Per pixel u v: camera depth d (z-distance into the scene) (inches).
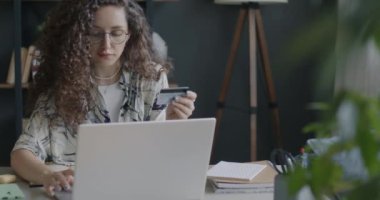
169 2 136.6
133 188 53.4
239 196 61.4
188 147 53.7
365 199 12.9
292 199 15.6
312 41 13.0
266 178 65.2
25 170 66.3
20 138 71.9
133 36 77.5
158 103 73.8
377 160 12.9
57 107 71.9
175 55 138.4
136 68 77.1
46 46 75.2
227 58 139.9
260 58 134.1
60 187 61.1
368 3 12.4
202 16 138.0
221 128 142.7
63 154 73.2
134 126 50.4
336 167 13.4
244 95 141.6
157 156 52.7
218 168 69.4
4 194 59.5
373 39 12.4
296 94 142.2
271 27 139.6
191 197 56.7
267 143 144.5
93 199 52.7
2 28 131.4
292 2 139.3
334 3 15.4
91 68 75.2
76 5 73.4
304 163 19.0
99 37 73.3
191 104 73.6
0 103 135.1
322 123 13.6
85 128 48.8
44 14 130.5
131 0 78.1
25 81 125.0
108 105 75.5
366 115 12.8
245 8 127.3
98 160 50.7
